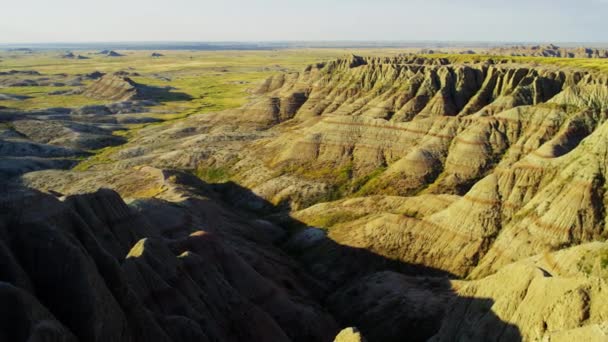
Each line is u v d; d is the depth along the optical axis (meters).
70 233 37.69
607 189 54.56
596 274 37.31
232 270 49.94
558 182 58.31
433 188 85.00
